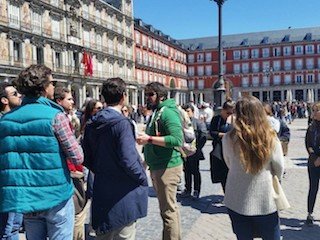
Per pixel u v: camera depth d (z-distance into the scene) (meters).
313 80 77.94
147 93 4.70
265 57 80.56
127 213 3.43
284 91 79.56
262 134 3.27
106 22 49.84
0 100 4.61
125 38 55.44
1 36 31.58
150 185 9.18
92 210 3.52
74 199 4.64
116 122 3.38
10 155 3.10
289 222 6.16
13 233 4.24
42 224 3.30
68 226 3.28
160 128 4.53
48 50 38.06
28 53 34.97
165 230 4.68
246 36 86.25
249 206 3.34
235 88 82.38
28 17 34.84
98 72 47.81
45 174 3.07
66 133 3.15
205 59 84.38
